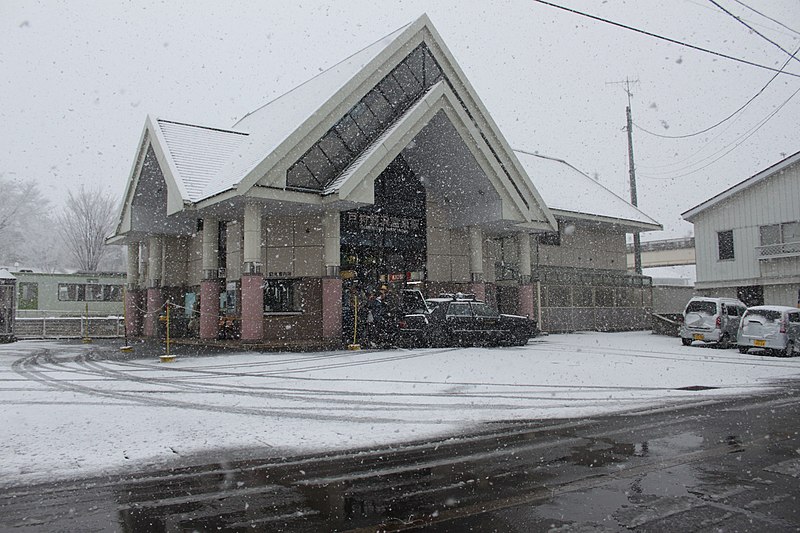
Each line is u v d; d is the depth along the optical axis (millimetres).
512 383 12594
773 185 29391
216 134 26625
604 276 34406
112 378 13570
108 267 63188
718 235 31344
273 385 12297
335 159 22797
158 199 27875
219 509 5043
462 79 26000
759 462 6398
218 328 23828
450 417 9055
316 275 23484
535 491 5434
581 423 8633
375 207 26047
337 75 25641
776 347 18625
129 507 5109
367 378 13328
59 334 31297
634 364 16094
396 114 24484
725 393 11453
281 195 20609
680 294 39250
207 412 9398
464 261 29031
